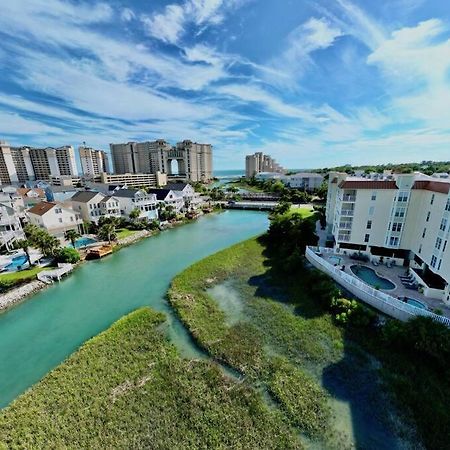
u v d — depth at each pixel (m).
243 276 35.12
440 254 25.64
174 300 28.77
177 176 183.88
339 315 24.30
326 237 45.44
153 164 183.50
